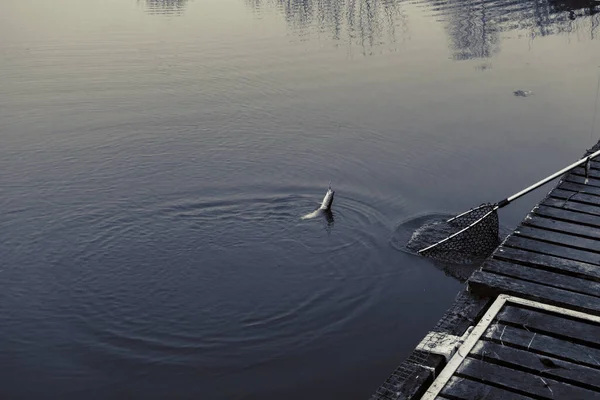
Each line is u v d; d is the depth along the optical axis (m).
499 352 4.45
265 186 9.67
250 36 18.19
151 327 6.79
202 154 10.74
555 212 6.54
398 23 19.31
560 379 4.17
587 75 14.01
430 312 6.87
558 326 4.68
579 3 20.66
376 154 10.62
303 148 10.90
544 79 13.88
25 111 12.74
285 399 5.76
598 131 11.17
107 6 23.27
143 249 8.16
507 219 8.58
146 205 9.16
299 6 22.23
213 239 8.34
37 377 6.09
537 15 19.45
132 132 11.68
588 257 5.61
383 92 13.44
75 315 7.00
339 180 9.80
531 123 11.63
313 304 7.09
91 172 10.17
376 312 6.92
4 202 9.30
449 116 12.07
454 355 4.42
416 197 9.26
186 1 24.09
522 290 5.12
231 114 12.41
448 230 8.26
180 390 5.91
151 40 17.98
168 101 13.18
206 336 6.64
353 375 6.02
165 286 7.46
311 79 14.34
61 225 8.70
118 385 5.98
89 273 7.71
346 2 22.48
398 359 6.20
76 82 14.41
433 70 14.77
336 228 8.51
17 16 21.55
